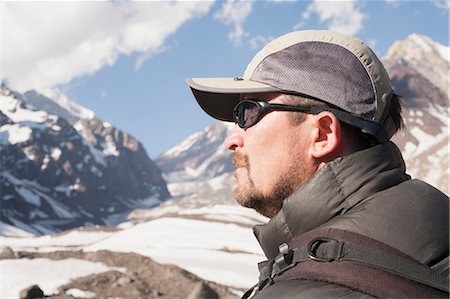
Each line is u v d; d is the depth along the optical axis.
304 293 1.24
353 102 1.52
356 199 1.42
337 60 1.55
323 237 1.34
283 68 1.56
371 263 1.26
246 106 1.59
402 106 1.67
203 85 1.60
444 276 1.28
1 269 48.47
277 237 1.49
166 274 49.22
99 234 150.00
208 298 40.22
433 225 1.35
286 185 1.54
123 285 46.06
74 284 45.41
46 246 136.62
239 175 1.62
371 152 1.47
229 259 80.12
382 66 1.61
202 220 119.12
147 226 119.56
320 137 1.53
